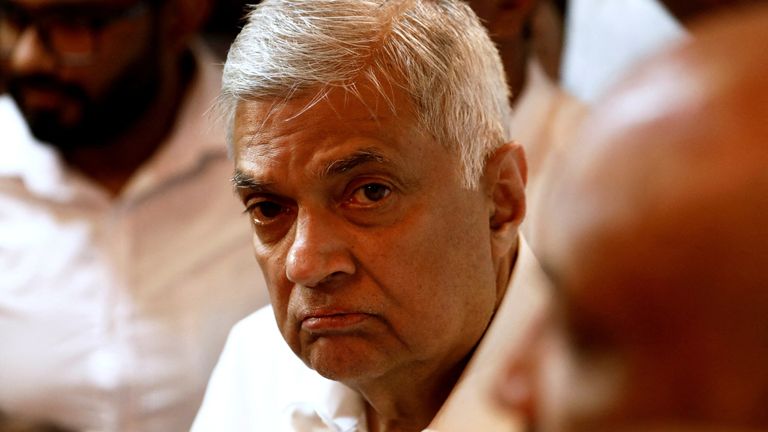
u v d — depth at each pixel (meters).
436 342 1.80
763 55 0.71
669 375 0.67
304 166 1.70
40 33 3.48
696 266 0.67
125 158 3.81
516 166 1.88
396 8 1.74
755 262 0.66
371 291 1.75
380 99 1.68
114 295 3.74
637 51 3.56
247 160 1.76
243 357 2.39
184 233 3.79
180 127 3.79
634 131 0.72
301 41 1.71
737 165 0.67
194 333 3.72
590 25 3.74
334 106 1.68
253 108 1.75
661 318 0.68
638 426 0.68
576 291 0.71
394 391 1.93
